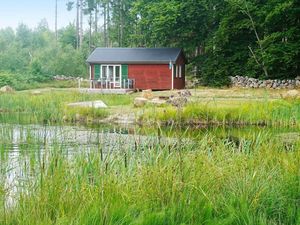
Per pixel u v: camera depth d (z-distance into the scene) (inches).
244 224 196.5
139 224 188.2
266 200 220.5
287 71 1371.8
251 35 1512.1
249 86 1413.6
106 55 1572.3
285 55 1270.9
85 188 226.2
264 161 284.7
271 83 1365.7
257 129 679.1
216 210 210.4
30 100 956.6
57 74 2273.6
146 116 791.1
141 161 274.5
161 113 775.1
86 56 2662.4
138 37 1950.1
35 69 2097.7
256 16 1439.5
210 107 812.6
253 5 1437.0
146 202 212.8
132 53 1576.0
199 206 212.5
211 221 196.1
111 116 844.0
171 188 225.0
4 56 2539.4
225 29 1455.5
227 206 206.1
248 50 1486.2
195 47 1755.7
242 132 638.5
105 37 2849.4
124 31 2465.6
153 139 355.6
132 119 821.2
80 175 257.3
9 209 210.7
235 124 772.6
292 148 326.3
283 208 215.0
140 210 205.8
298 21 1315.2
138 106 955.3
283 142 402.3
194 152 294.0
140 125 752.3
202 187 233.5
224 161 279.1
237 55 1486.2
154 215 193.9
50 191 222.2
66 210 206.1
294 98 962.1
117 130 657.0
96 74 1572.3
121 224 187.9
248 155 299.0
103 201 205.8
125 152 305.3
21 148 391.9
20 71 2363.4
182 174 240.4
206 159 275.7
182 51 1604.3
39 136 423.8
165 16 1622.8
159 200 217.6
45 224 186.1
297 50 1275.8
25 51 2933.1
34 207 202.5
